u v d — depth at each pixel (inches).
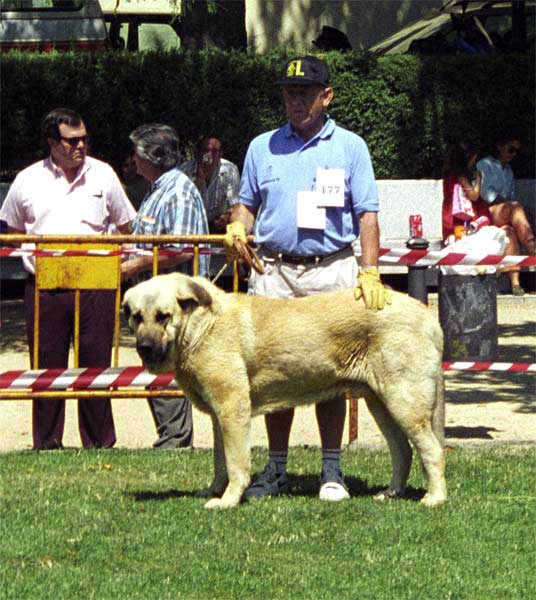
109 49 919.7
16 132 869.2
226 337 312.2
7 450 414.3
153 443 423.8
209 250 395.9
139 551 285.7
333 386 317.4
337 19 1264.8
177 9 901.8
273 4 1258.0
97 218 407.8
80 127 402.6
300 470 369.4
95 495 337.1
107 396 402.0
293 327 312.3
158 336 303.9
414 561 277.9
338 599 253.8
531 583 265.4
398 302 314.3
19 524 307.0
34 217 405.7
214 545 288.8
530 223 830.5
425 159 898.7
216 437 330.3
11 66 864.3
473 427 449.4
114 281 400.2
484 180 781.9
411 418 314.7
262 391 317.1
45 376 398.9
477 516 312.0
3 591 256.7
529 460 381.1
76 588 259.3
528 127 902.4
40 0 939.3
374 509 317.4
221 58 876.6
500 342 641.0
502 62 894.4
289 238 334.6
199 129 877.2
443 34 1004.6
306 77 327.0
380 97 889.5
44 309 402.0
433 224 858.1
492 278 475.2
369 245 331.9
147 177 402.9
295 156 334.0
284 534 296.8
